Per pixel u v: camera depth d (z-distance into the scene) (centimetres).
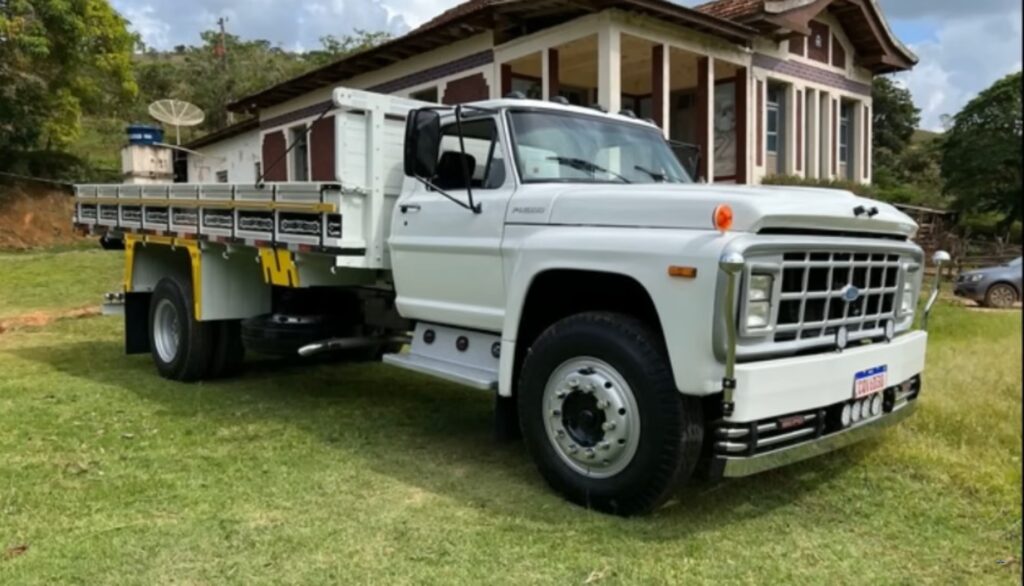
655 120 1210
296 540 363
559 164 478
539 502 412
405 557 346
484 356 480
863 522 386
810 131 1602
